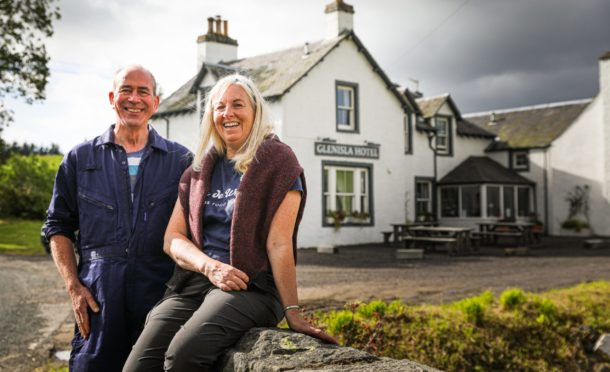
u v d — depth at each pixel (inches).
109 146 123.2
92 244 118.3
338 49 805.9
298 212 96.7
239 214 91.0
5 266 525.0
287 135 735.1
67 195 122.8
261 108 99.0
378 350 228.5
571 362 273.6
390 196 869.2
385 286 394.6
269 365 74.5
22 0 826.8
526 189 1080.8
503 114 1230.9
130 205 119.7
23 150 1175.6
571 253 683.4
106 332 113.0
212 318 84.4
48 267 520.1
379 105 861.2
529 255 654.5
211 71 795.4
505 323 277.0
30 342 244.1
